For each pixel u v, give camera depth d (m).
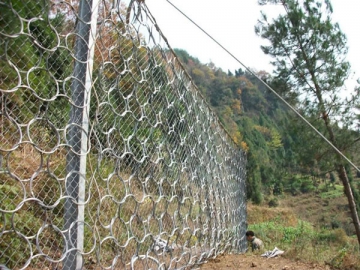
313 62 11.27
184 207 4.23
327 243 11.42
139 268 3.34
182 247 4.08
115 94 2.87
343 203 34.50
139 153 3.17
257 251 7.97
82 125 2.42
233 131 34.16
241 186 8.18
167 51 3.88
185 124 4.35
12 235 2.52
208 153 5.25
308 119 11.16
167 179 3.72
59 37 2.27
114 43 2.87
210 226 5.17
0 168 1.98
